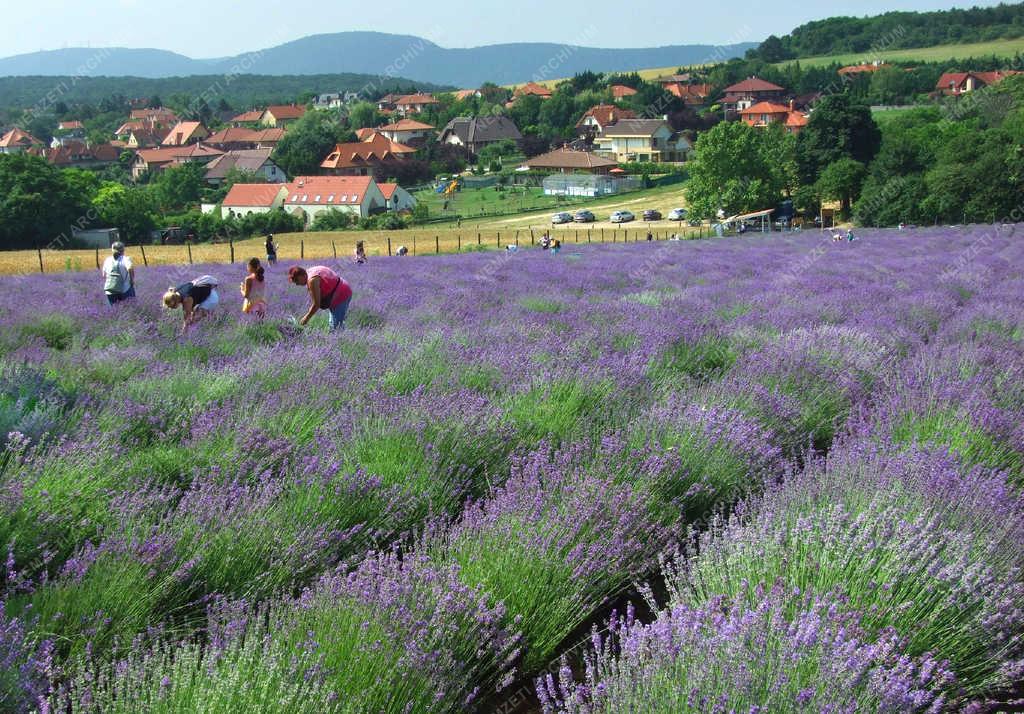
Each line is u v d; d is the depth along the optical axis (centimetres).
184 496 422
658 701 249
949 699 291
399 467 472
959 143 7519
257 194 12275
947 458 458
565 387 637
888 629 297
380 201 12056
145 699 260
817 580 325
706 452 507
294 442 518
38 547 366
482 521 395
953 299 1387
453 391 632
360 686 274
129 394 609
